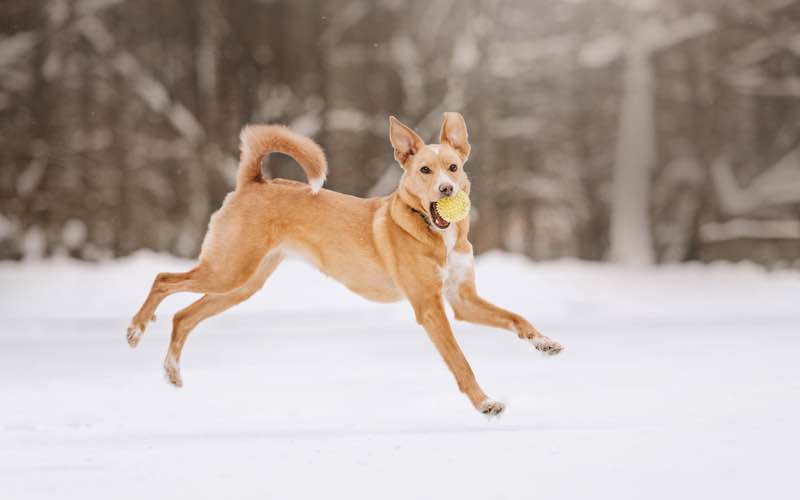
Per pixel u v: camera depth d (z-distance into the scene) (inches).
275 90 1138.0
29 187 1054.4
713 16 1198.9
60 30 1088.8
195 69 1125.7
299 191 269.6
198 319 277.3
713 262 1195.3
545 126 1205.1
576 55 1208.2
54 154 1065.5
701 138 1211.9
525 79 1201.4
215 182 1090.1
